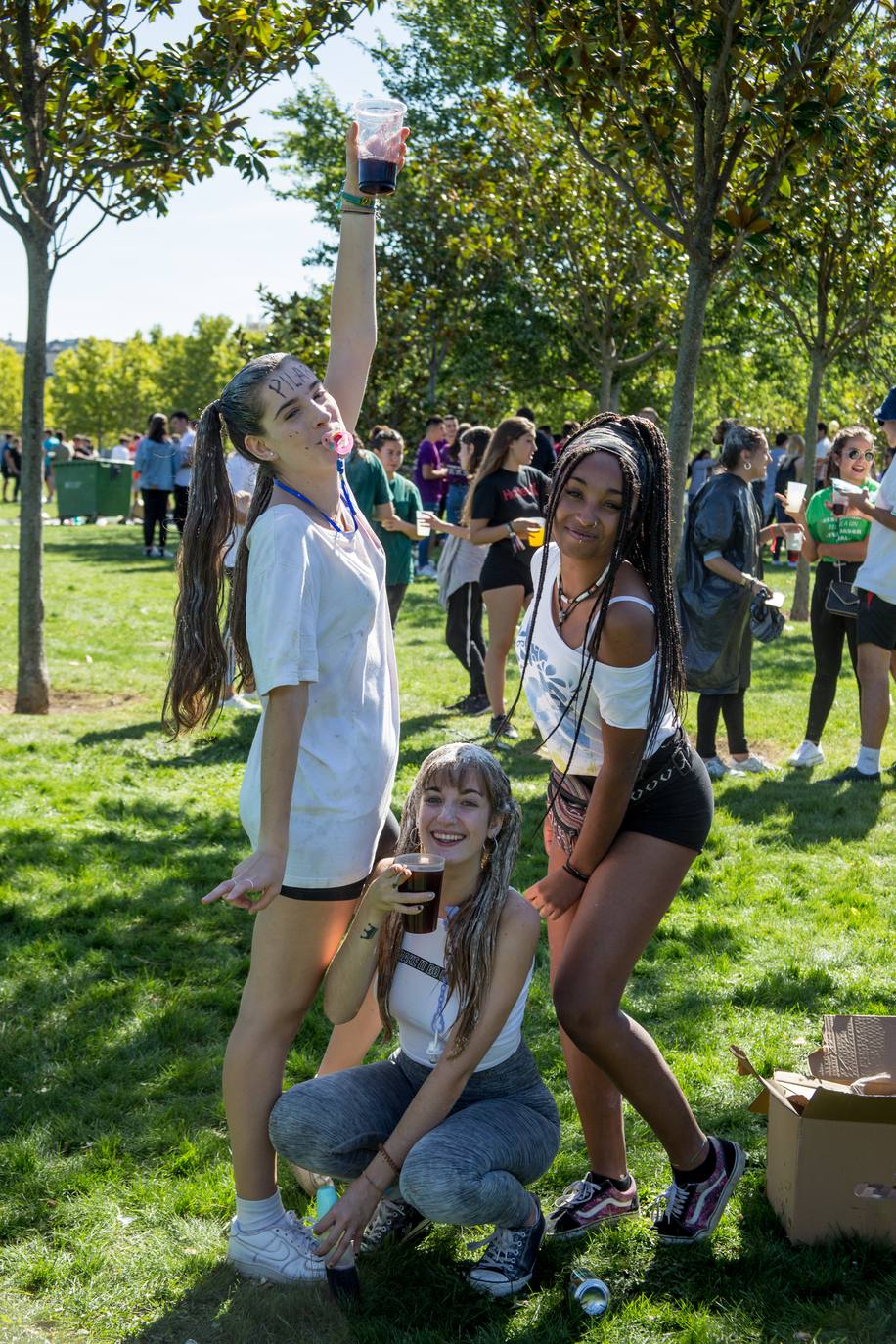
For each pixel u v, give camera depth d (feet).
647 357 61.57
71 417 242.78
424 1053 9.96
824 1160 9.82
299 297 66.90
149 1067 13.02
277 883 8.73
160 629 41.39
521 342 73.67
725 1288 9.50
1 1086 12.66
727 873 19.20
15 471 114.62
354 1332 9.08
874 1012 14.33
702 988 15.06
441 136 87.97
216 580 9.64
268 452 9.34
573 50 23.56
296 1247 9.71
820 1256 9.76
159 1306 9.42
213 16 25.81
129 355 241.35
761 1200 10.62
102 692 32.19
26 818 21.20
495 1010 9.48
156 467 63.62
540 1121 9.83
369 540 9.91
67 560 61.77
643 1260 9.91
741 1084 12.68
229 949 16.10
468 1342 8.96
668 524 9.09
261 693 8.97
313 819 9.29
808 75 23.34
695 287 24.70
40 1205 10.63
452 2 85.81
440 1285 9.62
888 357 46.09
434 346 71.97
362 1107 9.68
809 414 44.73
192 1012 14.20
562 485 8.82
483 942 9.50
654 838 9.45
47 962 15.51
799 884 18.76
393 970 9.96
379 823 9.70
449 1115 9.65
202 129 26.13
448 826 9.54
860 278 41.91
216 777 24.38
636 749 9.03
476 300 74.49
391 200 68.69
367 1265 9.92
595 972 9.26
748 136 24.22
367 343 10.67
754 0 22.21
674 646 9.11
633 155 31.14
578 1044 9.41
